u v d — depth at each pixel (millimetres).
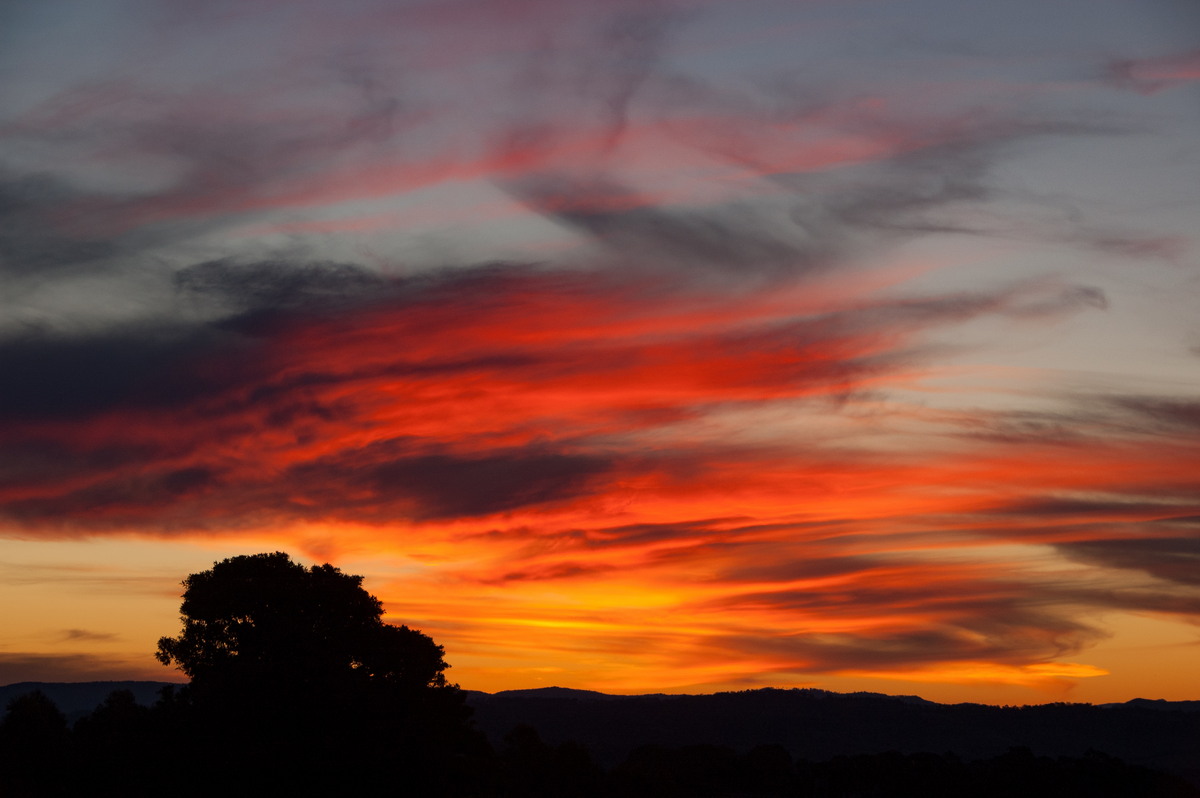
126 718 46219
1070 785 104625
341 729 41969
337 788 41312
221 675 42875
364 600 48250
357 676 44906
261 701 41719
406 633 48062
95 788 49750
